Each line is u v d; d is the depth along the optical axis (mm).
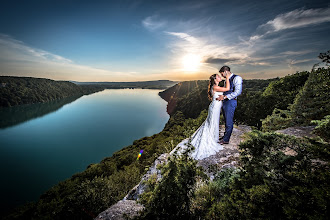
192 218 1689
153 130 122375
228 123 3977
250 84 58906
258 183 1568
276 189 1364
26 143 103062
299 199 1131
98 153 87938
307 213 1060
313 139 1570
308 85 5445
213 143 3875
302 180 1302
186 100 106062
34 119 152375
